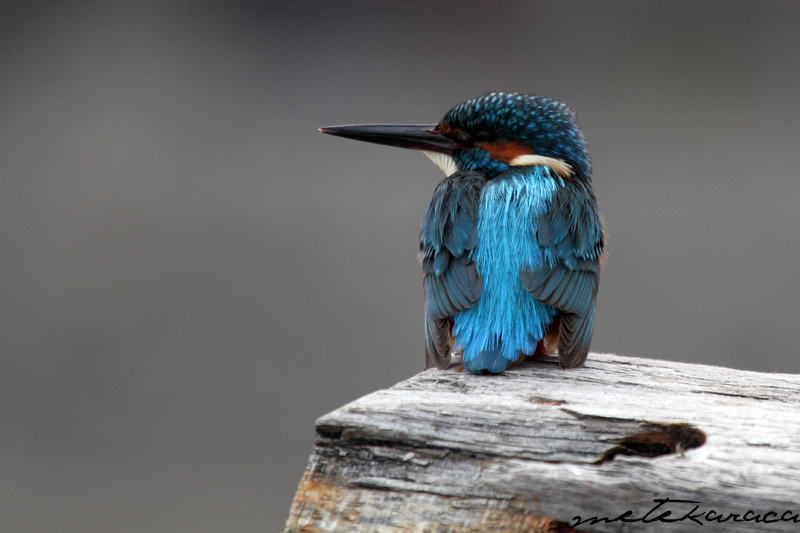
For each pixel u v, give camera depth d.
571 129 3.74
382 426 3.63
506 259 3.70
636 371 3.69
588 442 3.63
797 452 3.63
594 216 3.72
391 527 3.63
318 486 3.63
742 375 3.68
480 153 3.75
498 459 3.63
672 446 3.63
